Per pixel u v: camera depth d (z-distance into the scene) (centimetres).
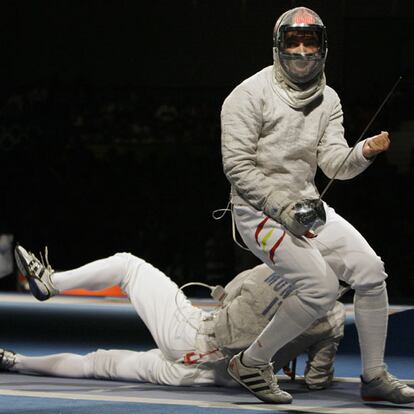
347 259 966
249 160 952
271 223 940
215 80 3944
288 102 956
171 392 1041
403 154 3744
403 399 964
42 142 3912
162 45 3972
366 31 3812
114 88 3962
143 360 1116
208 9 3922
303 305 928
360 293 977
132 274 1154
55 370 1159
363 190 3581
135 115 3947
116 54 4009
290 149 961
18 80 4056
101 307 2683
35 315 2328
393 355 1502
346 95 3772
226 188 3734
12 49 4056
